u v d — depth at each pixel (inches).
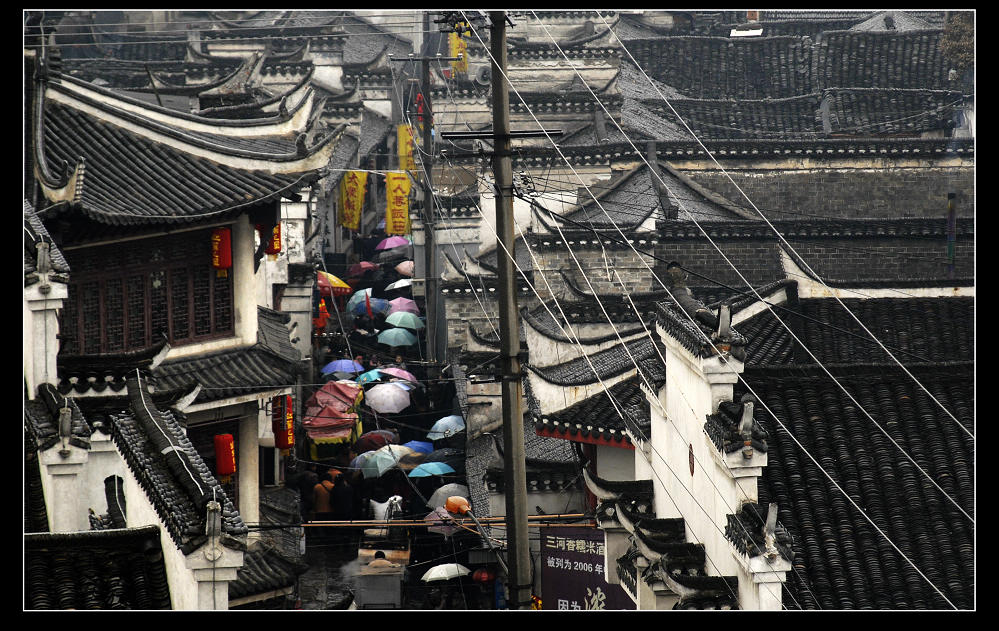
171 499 1215.6
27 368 1492.4
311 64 5093.5
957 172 3907.5
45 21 5216.5
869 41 5403.5
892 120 4916.3
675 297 1699.1
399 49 6894.7
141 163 2073.1
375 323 4185.5
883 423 1594.5
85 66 5418.3
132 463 1349.7
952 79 5157.5
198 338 2118.6
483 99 4525.1
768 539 1299.2
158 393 1704.0
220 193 2068.2
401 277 4675.2
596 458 2058.3
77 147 2049.7
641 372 1793.8
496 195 1469.0
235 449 2174.0
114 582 1254.9
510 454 1430.9
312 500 2874.0
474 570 2501.2
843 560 1423.5
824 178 3917.3
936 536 1453.0
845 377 1642.5
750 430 1348.4
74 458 1405.0
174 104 2918.3
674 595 1545.3
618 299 2598.4
